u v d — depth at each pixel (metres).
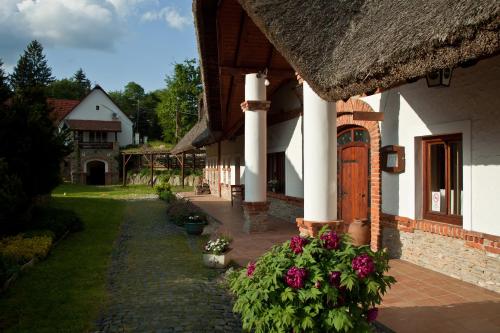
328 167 7.08
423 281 6.02
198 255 8.46
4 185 8.45
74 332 4.61
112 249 9.14
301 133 11.75
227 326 4.75
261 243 9.42
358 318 3.27
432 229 6.54
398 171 7.21
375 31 4.57
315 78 4.79
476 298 5.29
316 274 3.19
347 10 5.69
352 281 3.11
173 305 5.45
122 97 81.00
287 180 12.97
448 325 4.50
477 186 5.75
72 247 9.26
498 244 5.41
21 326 4.75
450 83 6.15
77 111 47.72
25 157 10.36
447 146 6.54
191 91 50.19
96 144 43.72
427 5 3.94
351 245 3.52
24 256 7.36
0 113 9.95
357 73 4.14
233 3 8.93
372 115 7.48
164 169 41.34
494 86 5.45
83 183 43.09
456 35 3.12
